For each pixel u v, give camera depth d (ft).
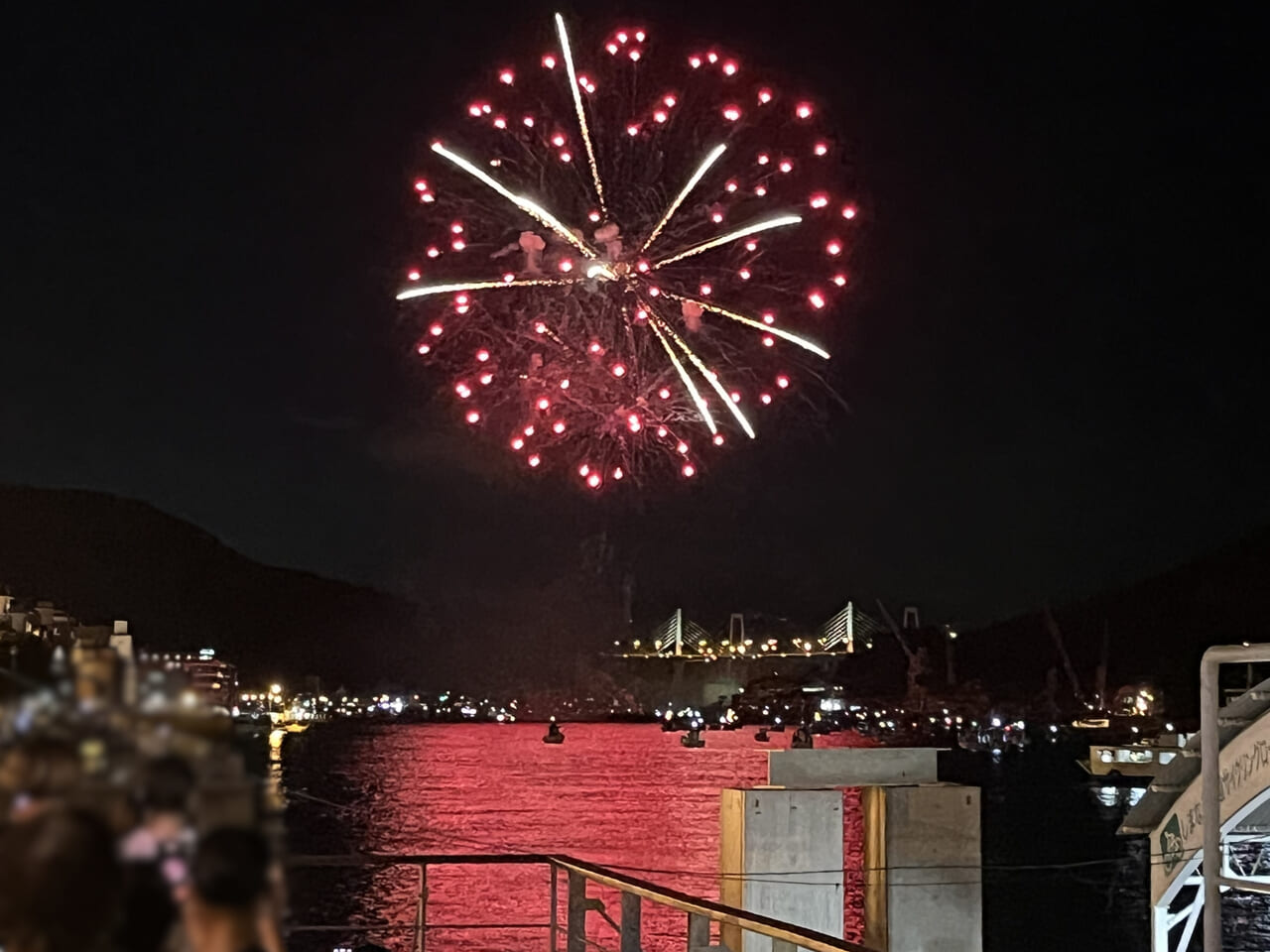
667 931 148.46
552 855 31.40
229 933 6.49
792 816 61.00
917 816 61.57
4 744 6.35
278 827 6.89
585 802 438.81
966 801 61.87
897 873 61.05
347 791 440.45
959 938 60.75
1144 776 507.30
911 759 64.08
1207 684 22.22
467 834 329.72
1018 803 429.79
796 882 60.64
